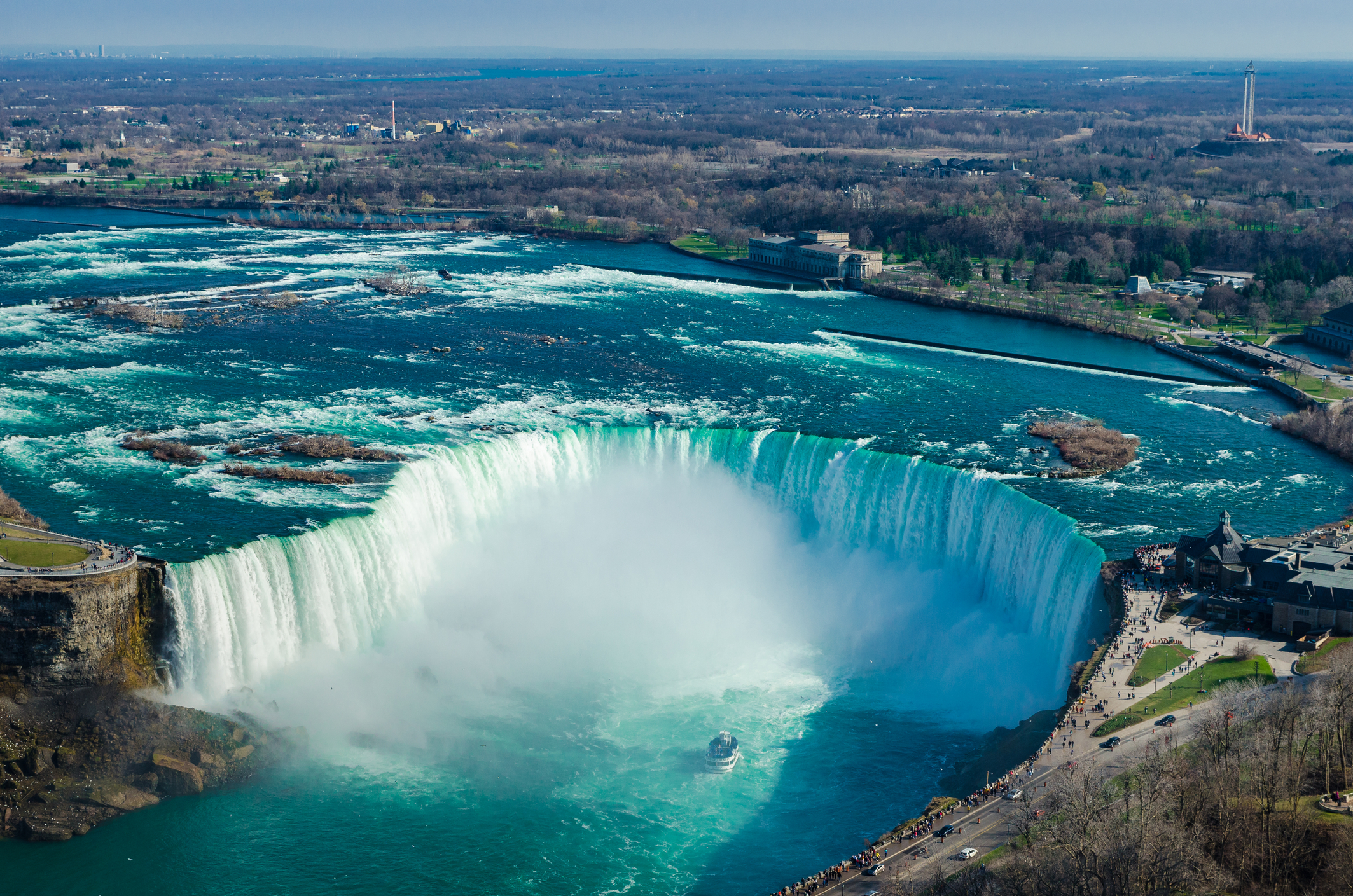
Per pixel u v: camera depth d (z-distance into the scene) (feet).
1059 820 554.87
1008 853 583.17
